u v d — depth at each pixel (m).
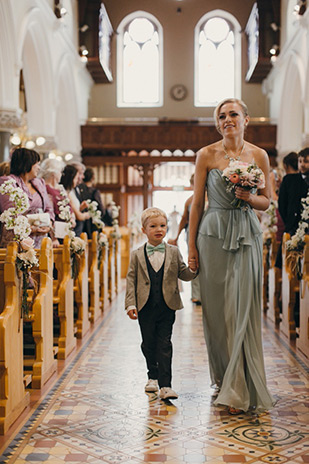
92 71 20.95
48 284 4.84
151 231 4.42
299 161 6.37
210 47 22.84
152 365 4.57
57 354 5.60
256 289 4.12
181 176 23.02
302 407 4.14
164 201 23.09
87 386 4.69
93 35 19.56
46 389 4.59
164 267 4.38
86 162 20.55
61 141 19.64
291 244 5.88
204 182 4.27
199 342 6.53
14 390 3.84
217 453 3.32
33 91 15.78
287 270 6.55
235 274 4.08
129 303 4.30
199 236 4.25
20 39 12.18
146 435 3.61
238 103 4.22
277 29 18.77
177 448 3.40
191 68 22.66
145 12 22.77
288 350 5.95
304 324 5.68
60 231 6.65
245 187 3.88
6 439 3.53
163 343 4.37
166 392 4.24
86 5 19.36
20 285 3.96
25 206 4.06
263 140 20.11
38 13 13.67
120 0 22.81
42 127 16.06
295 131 19.03
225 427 3.74
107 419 3.90
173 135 20.30
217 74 22.80
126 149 20.47
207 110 22.66
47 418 3.91
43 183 5.80
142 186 20.64
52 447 3.41
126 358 5.68
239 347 3.98
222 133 4.25
